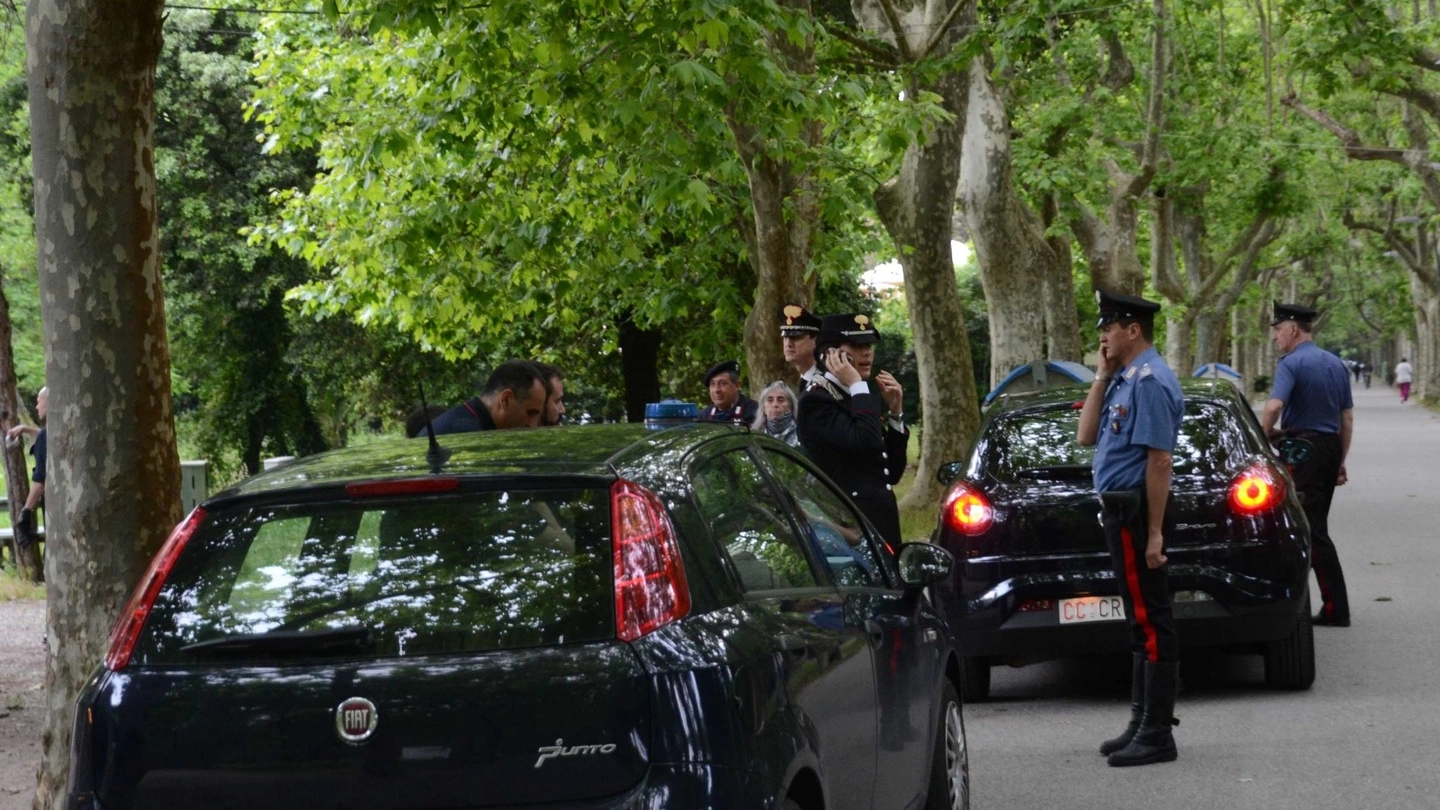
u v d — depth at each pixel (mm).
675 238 23953
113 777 3920
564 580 3914
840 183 16938
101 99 6453
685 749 3736
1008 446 9000
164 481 6641
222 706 3889
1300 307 11242
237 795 3850
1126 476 7379
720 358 26672
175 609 4074
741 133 14672
